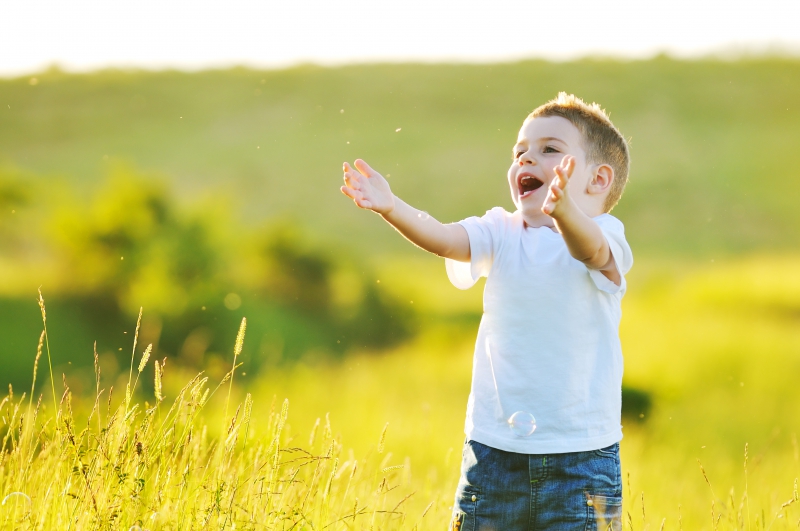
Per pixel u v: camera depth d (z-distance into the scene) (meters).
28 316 17.27
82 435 2.54
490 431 2.66
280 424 2.59
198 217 18.92
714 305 21.45
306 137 57.31
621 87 63.22
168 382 7.65
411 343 20.28
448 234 2.80
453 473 4.10
